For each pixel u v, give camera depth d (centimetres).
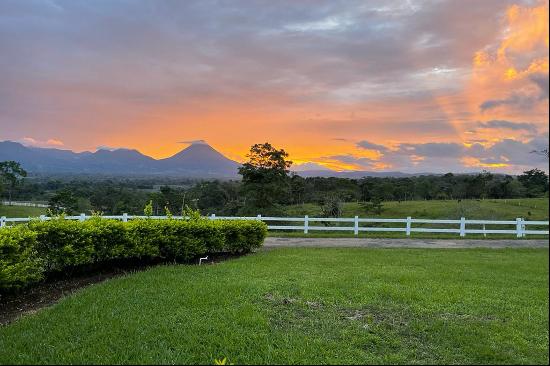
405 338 585
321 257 1260
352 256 1291
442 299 767
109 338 558
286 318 654
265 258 1227
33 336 565
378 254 1352
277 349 538
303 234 1992
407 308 713
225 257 1285
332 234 2000
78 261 920
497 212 3994
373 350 546
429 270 1056
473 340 574
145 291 780
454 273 1019
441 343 569
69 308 677
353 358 516
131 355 511
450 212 4078
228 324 618
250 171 3644
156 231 1094
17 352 516
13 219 1752
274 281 878
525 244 1748
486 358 524
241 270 1007
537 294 828
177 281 866
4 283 719
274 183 3606
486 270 1081
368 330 609
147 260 1119
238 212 3603
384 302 745
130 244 1038
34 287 852
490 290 851
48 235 891
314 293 788
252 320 630
